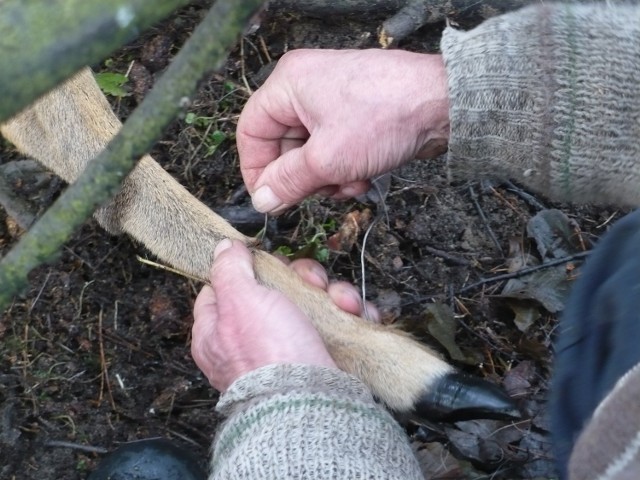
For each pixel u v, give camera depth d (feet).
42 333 7.03
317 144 5.13
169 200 6.51
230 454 4.16
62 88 6.68
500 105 4.55
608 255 3.73
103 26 1.06
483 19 7.97
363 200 7.68
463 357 7.02
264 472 3.87
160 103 1.37
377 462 4.01
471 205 7.84
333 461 3.89
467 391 5.52
